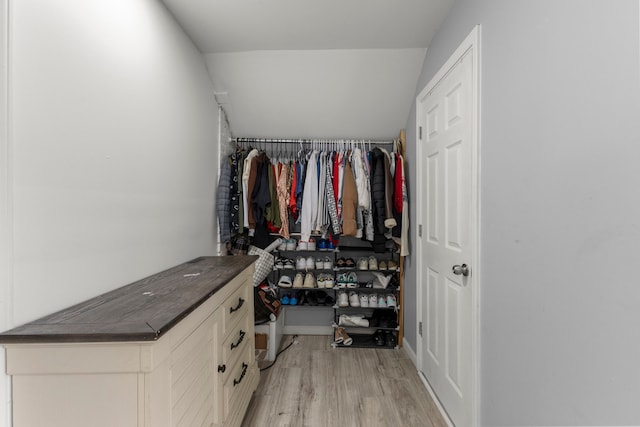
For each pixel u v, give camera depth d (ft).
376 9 5.55
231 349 4.44
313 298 8.71
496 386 3.84
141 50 4.51
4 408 2.42
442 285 5.64
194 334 3.25
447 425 5.11
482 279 4.20
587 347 2.49
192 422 3.18
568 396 2.68
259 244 8.29
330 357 7.64
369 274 9.29
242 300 5.00
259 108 8.26
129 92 4.20
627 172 2.15
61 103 3.07
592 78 2.44
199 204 6.64
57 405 2.42
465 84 4.74
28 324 2.62
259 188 7.93
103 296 3.50
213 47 6.80
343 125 8.65
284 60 7.27
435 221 6.05
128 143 4.16
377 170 7.83
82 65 3.34
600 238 2.37
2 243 2.49
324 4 5.41
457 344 4.94
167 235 5.22
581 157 2.54
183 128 5.91
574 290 2.62
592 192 2.44
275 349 7.55
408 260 7.93
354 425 5.10
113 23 3.87
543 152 3.01
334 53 7.14
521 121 3.36
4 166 2.52
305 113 8.37
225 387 4.16
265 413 5.40
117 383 2.42
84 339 2.35
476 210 4.29
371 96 7.91
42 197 2.85
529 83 3.22
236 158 7.90
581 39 2.54
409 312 7.80
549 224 2.93
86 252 3.37
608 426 2.30
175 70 5.64
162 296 3.42
